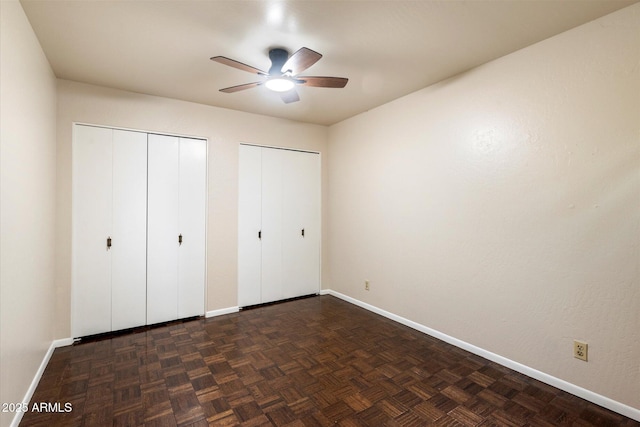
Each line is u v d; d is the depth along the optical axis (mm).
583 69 1945
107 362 2416
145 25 1954
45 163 2324
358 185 3797
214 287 3486
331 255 4305
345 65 2504
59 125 2713
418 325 3055
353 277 3906
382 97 3207
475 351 2561
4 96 1503
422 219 3000
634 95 1761
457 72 2633
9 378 1584
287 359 2473
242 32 2037
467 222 2611
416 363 2414
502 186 2365
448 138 2748
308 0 1722
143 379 2176
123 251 3027
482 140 2488
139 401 1928
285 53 2260
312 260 4254
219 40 2133
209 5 1764
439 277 2848
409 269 3143
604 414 1822
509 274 2334
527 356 2234
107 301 2953
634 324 1772
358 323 3246
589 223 1934
